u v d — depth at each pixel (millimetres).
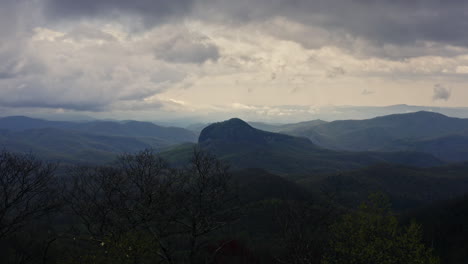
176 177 44594
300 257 31312
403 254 27344
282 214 37094
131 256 28062
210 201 38000
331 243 31625
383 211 30484
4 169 47250
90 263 27547
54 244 46062
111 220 42375
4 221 45375
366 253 28031
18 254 43000
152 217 37656
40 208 48094
